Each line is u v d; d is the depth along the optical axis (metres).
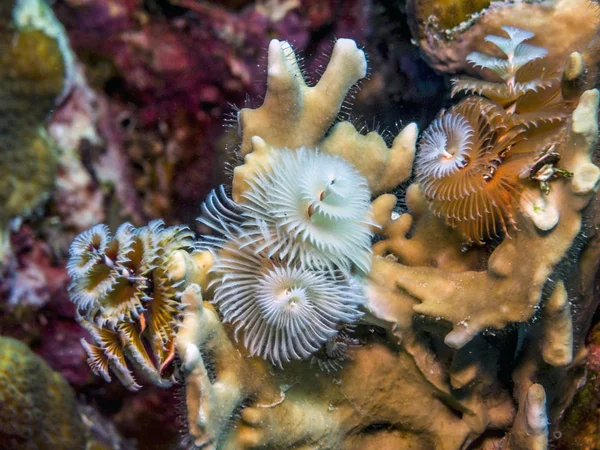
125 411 0.16
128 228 0.13
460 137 0.13
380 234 0.14
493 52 0.14
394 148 0.14
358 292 0.13
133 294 0.13
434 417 0.14
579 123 0.12
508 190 0.13
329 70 0.14
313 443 0.14
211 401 0.12
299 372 0.13
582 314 0.14
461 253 0.14
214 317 0.13
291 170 0.13
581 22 0.14
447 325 0.13
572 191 0.12
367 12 0.15
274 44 0.13
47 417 0.15
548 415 0.15
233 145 0.15
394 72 0.15
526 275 0.13
